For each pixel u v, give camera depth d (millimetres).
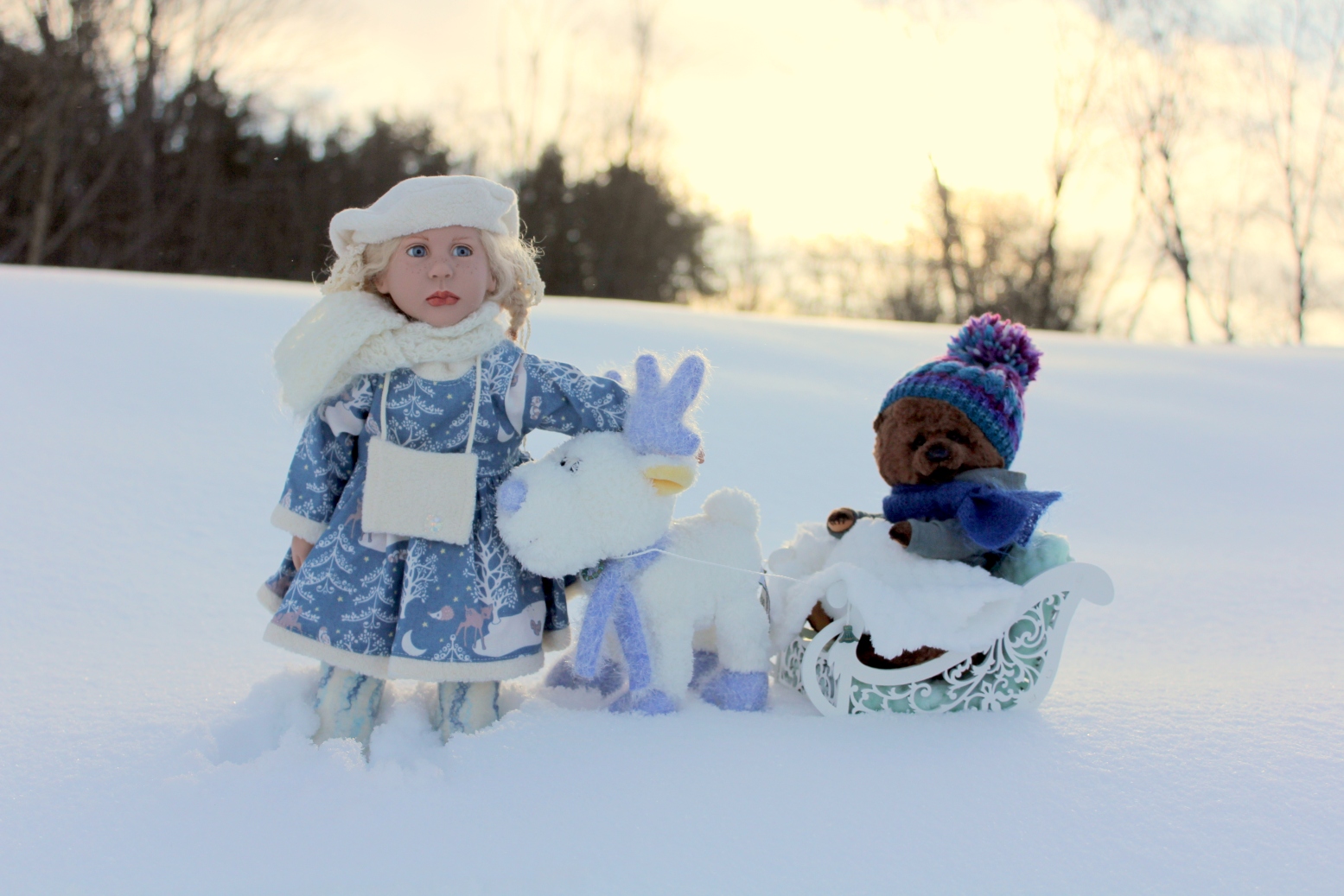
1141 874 1647
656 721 2229
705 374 2352
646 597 2342
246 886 1572
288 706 2271
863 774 1976
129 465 4023
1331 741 2156
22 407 4559
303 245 24734
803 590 2408
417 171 26250
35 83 21297
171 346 5871
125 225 22781
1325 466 5539
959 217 23328
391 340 2309
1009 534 2279
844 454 5172
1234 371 8609
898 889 1592
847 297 27594
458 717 2279
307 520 2357
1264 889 1613
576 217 29078
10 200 22000
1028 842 1737
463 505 2270
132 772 1905
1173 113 21875
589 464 2268
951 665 2326
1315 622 3078
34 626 2605
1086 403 7062
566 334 7715
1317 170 21797
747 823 1774
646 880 1599
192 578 3080
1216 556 3906
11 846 1659
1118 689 2494
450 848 1681
